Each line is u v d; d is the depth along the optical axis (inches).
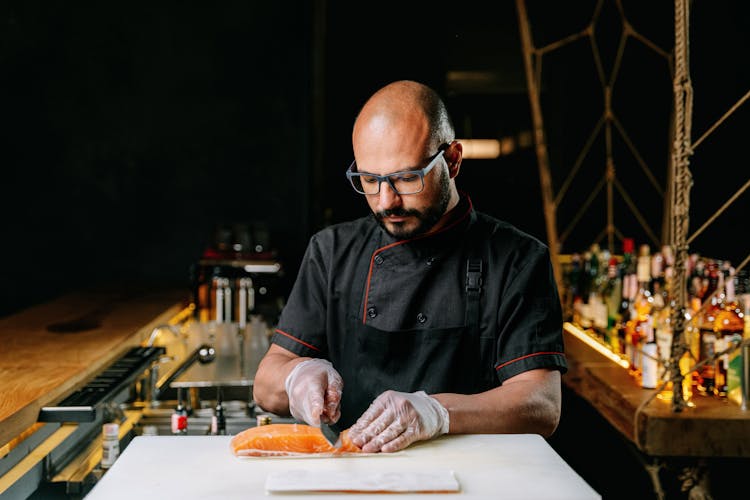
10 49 211.6
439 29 209.5
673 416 94.8
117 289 187.3
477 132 209.8
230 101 216.4
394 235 66.3
